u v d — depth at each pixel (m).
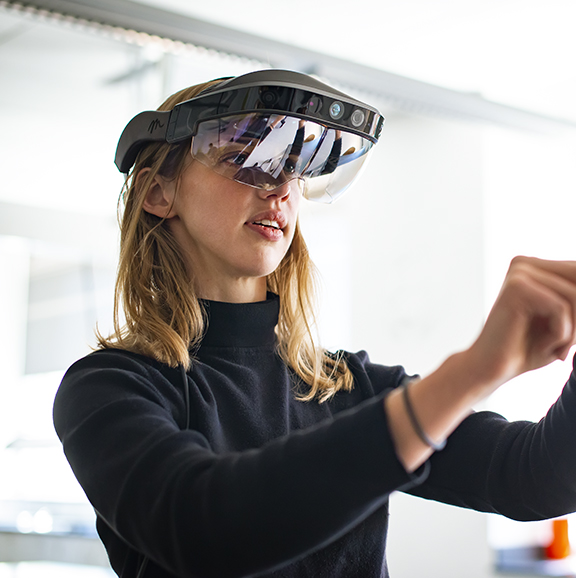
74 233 4.30
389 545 3.96
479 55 3.40
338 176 1.00
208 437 0.90
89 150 4.21
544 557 3.79
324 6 2.93
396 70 3.56
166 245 1.02
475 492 0.91
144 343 0.95
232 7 2.93
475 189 4.04
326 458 0.51
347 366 1.14
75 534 4.11
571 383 0.78
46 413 4.59
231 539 0.52
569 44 3.27
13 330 4.54
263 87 0.84
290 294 1.16
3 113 3.91
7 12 2.51
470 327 3.98
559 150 4.16
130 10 2.55
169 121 0.95
